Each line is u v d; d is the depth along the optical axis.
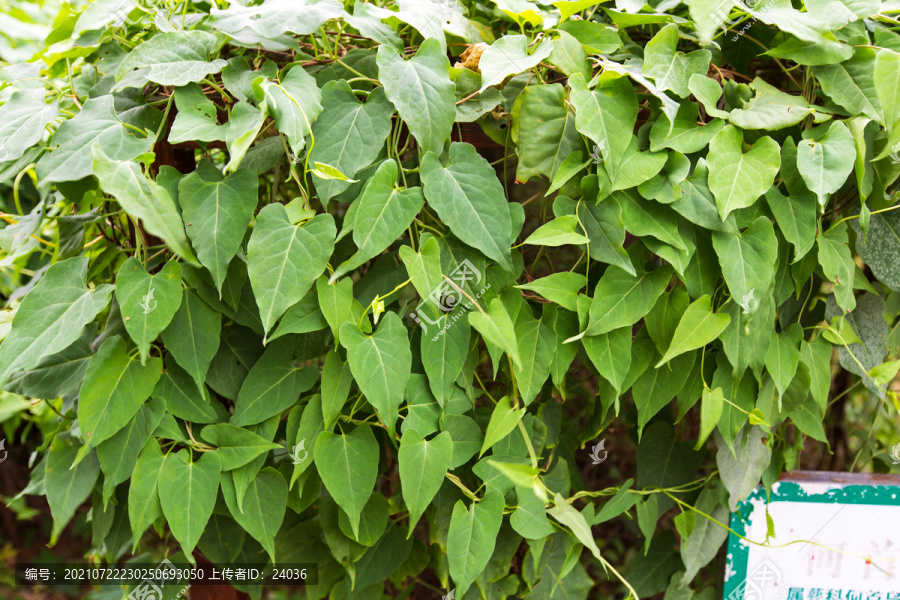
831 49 0.72
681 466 0.86
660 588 0.90
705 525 0.85
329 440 0.72
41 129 0.70
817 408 0.81
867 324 0.81
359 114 0.69
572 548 0.80
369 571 0.82
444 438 0.72
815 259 0.77
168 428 0.72
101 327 0.83
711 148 0.70
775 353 0.77
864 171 0.73
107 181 0.64
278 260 0.67
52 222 0.89
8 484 1.55
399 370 0.71
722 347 0.77
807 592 0.86
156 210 0.65
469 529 0.74
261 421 0.73
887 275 0.78
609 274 0.73
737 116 0.71
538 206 1.01
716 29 0.73
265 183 0.87
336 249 0.75
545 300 0.76
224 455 0.72
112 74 0.74
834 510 0.85
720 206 0.70
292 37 0.76
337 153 0.69
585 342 0.73
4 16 1.00
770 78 0.81
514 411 0.74
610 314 0.73
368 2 0.76
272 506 0.74
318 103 0.69
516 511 0.76
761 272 0.71
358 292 0.76
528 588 0.84
